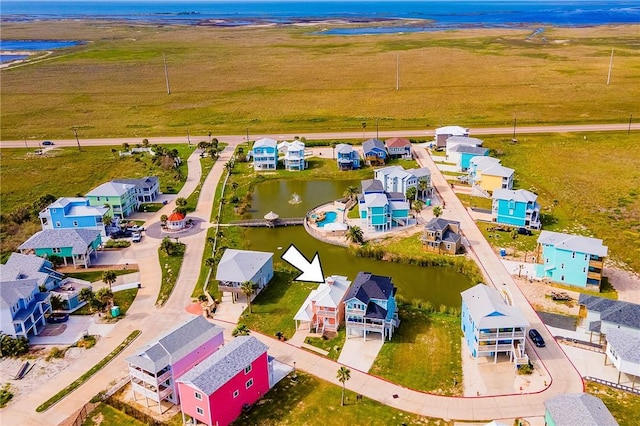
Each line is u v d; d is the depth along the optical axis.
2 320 70.25
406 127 178.38
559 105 199.25
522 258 91.44
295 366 66.31
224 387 55.50
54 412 59.28
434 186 126.81
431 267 91.69
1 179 139.12
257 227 110.19
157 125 191.38
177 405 60.38
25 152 162.00
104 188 113.38
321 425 56.31
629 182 125.25
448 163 143.25
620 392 59.72
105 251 98.88
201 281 87.50
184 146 165.12
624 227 102.50
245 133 178.00
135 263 94.12
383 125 181.62
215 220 112.38
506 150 151.12
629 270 87.31
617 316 66.44
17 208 120.25
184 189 130.75
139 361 58.97
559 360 65.38
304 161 145.88
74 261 92.75
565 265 82.50
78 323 76.50
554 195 119.25
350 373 64.56
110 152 160.88
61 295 79.69
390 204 106.38
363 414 57.75
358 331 72.19
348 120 190.38
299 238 104.62
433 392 60.94
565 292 80.75
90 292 79.31
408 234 103.12
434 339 71.12
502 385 61.62
